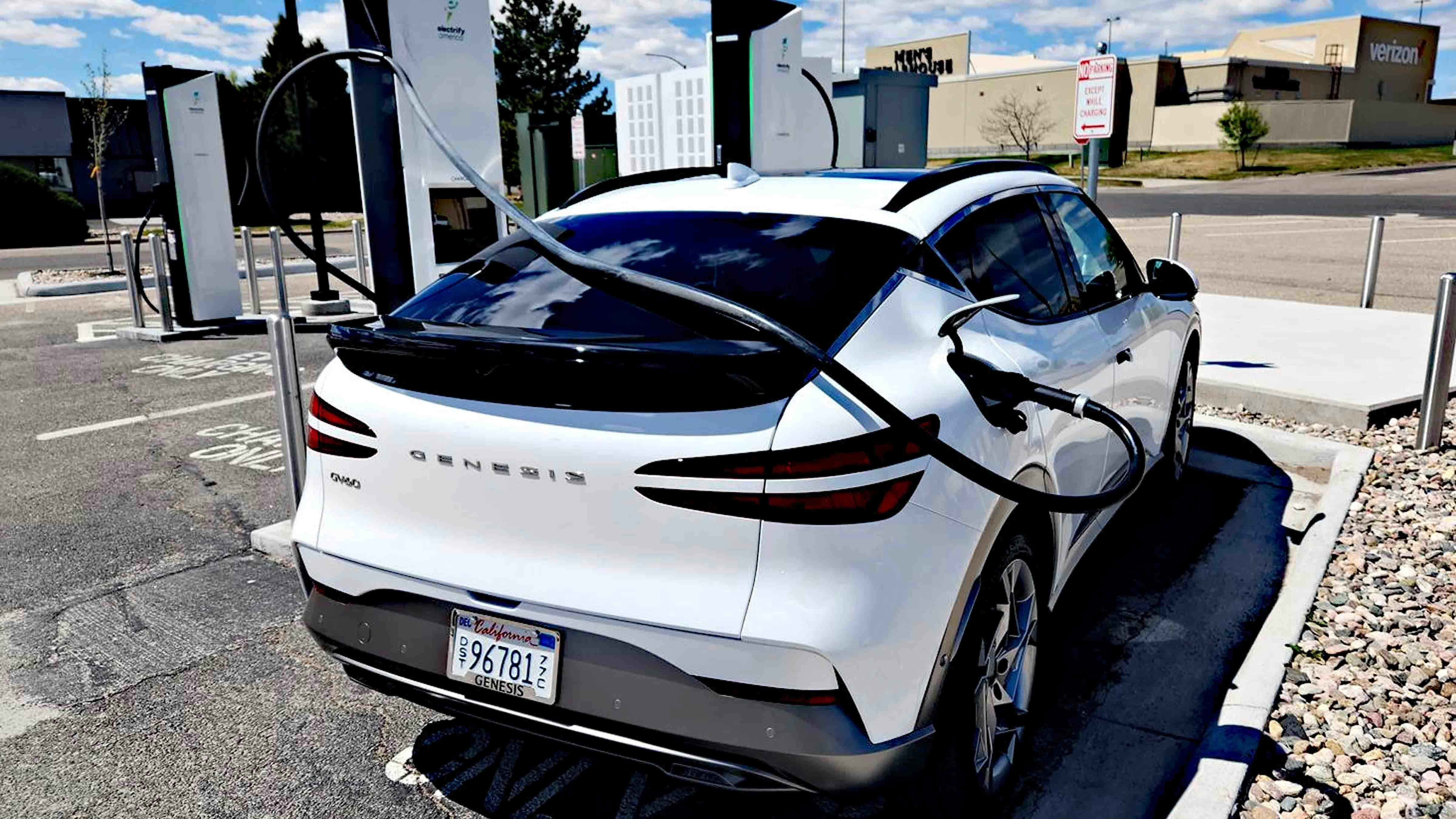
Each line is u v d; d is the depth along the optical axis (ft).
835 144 31.91
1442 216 76.59
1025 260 10.55
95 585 13.99
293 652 12.06
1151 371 13.57
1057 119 185.16
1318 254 52.21
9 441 21.38
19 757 9.89
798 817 8.95
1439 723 9.88
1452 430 19.35
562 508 7.21
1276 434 18.58
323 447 8.47
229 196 36.58
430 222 27.35
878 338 7.95
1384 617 12.01
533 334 8.02
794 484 6.70
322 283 39.40
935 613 7.32
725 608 6.82
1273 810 8.55
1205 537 14.84
